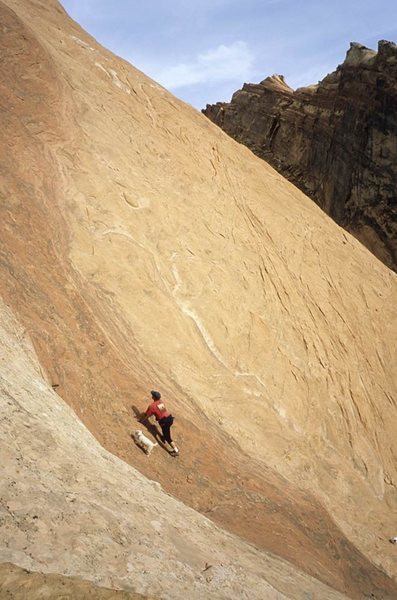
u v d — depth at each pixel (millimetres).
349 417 15852
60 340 9672
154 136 17422
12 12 15047
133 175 15086
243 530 9320
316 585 8562
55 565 4426
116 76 18516
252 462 11914
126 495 6414
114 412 9664
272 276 16875
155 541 5707
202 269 14820
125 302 12398
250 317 15109
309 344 16344
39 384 7867
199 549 6473
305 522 11125
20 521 4676
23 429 6043
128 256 13133
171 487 9203
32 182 12242
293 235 19125
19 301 9445
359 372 17406
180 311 13508
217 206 17125
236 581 6070
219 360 13641
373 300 19953
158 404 9898
